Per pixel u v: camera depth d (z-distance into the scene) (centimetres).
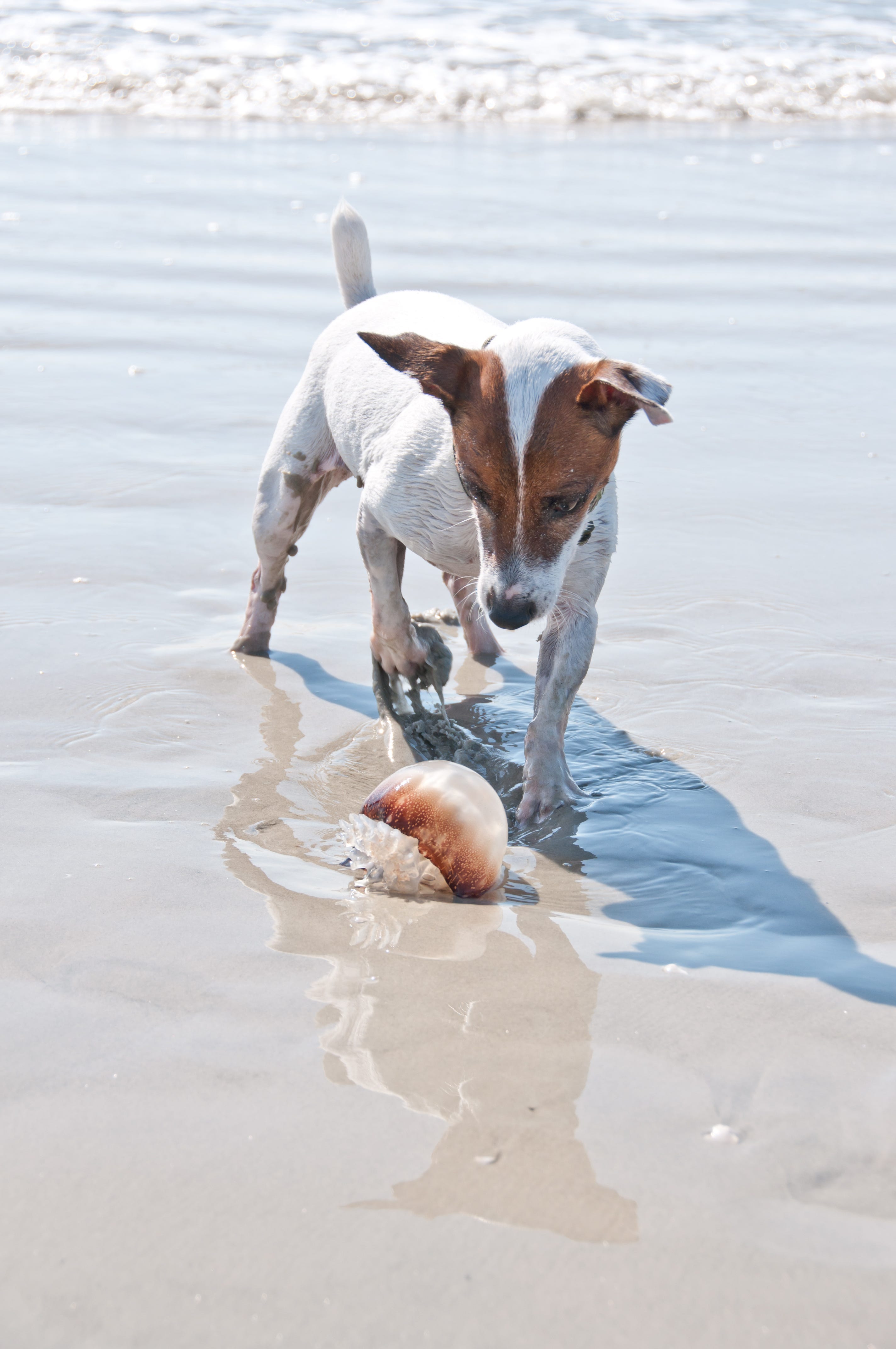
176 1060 119
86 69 486
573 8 603
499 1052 121
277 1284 107
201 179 379
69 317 275
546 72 507
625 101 485
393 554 161
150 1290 106
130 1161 112
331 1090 117
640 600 184
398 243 321
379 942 131
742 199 378
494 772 157
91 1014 123
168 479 209
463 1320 105
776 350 266
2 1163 112
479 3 607
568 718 154
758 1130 116
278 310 283
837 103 502
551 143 438
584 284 297
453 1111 116
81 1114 115
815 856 142
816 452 221
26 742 155
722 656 173
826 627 178
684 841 144
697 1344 104
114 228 332
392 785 139
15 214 340
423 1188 111
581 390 137
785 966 130
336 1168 112
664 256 322
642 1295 106
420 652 164
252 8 577
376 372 159
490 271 302
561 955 130
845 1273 108
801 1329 105
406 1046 121
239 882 137
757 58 534
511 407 138
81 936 130
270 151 414
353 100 475
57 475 209
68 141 416
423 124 460
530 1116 116
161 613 181
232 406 235
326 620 184
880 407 240
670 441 225
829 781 152
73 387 240
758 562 192
